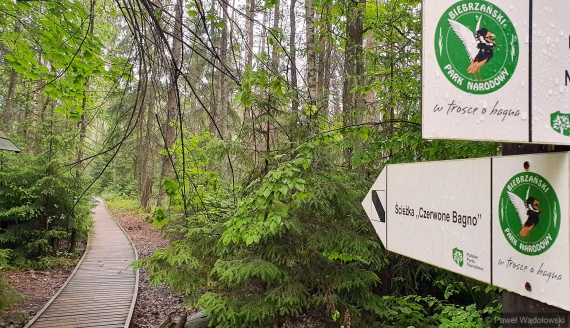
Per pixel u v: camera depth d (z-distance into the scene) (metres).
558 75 1.04
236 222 3.28
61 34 3.67
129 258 10.55
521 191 1.11
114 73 4.10
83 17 3.50
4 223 10.43
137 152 18.98
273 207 3.31
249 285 4.89
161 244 12.61
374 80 5.23
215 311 4.22
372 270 5.26
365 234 4.81
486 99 1.07
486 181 1.24
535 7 1.05
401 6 5.89
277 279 4.39
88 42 3.67
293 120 4.57
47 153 9.98
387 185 1.83
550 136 1.02
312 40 7.44
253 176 4.66
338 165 4.95
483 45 1.08
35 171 9.86
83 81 4.32
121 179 28.91
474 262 1.27
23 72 4.45
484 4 1.08
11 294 6.31
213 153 4.25
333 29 7.06
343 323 4.36
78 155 10.38
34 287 8.20
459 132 1.09
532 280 1.06
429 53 1.16
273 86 3.00
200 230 4.75
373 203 1.96
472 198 1.29
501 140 1.05
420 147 3.88
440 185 1.45
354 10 5.85
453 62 1.11
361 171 5.21
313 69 7.23
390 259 5.36
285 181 2.93
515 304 1.21
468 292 4.81
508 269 1.14
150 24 2.76
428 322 4.47
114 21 9.98
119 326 5.95
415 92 4.61
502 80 1.05
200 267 4.80
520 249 1.10
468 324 3.26
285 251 4.55
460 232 1.34
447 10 1.14
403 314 4.46
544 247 1.03
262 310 4.21
